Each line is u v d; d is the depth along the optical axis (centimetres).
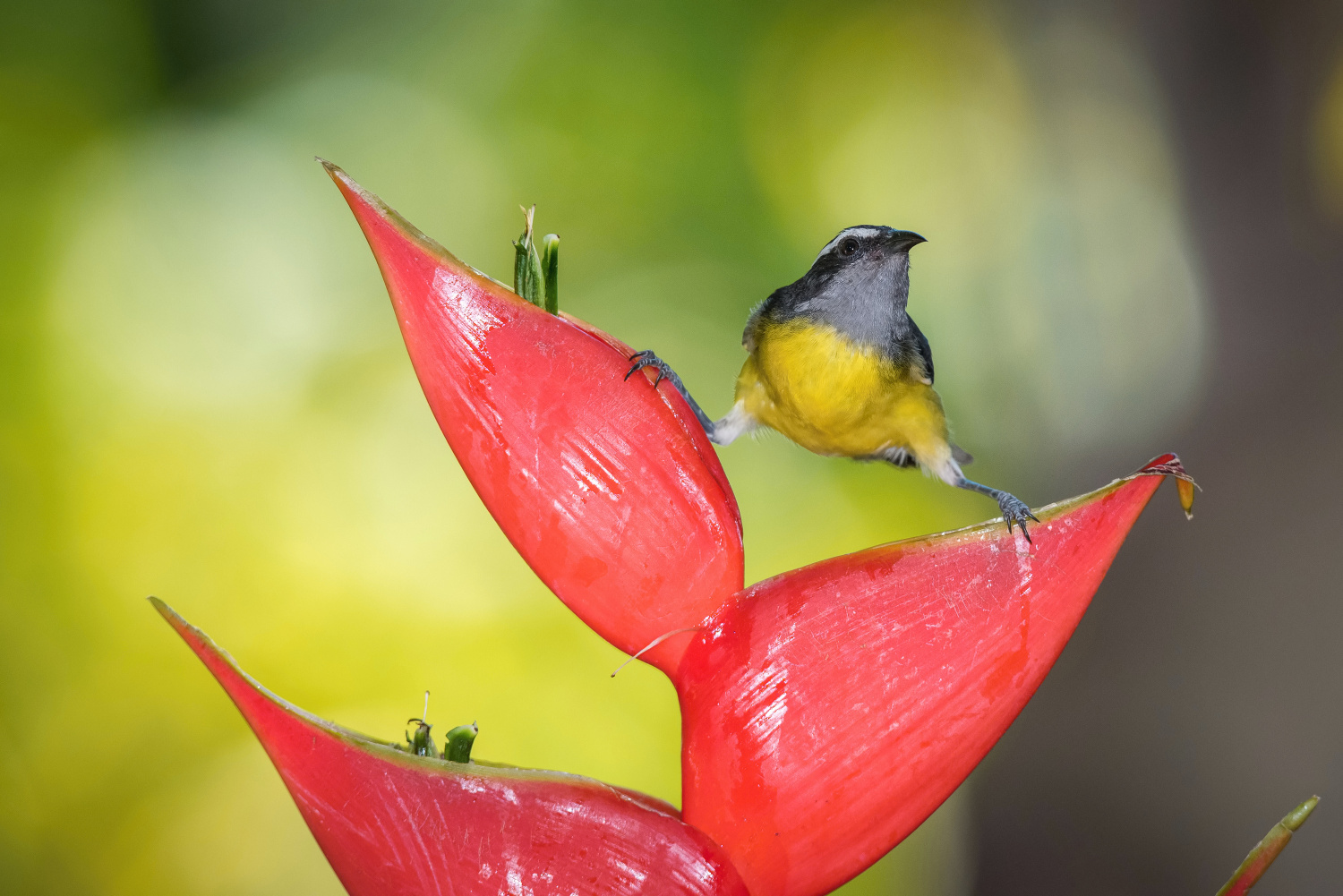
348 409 358
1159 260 279
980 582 238
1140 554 275
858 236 266
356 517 335
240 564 324
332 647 315
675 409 252
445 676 312
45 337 355
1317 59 275
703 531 242
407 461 346
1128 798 274
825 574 241
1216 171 277
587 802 218
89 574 319
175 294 373
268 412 353
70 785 301
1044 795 275
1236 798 272
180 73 419
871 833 230
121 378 352
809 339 266
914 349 266
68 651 310
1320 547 272
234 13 424
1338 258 274
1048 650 236
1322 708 272
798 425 267
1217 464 275
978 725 232
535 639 318
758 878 227
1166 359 278
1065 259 282
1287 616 272
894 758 230
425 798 214
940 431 266
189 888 300
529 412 243
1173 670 274
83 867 297
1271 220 275
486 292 247
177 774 307
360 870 212
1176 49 278
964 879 278
